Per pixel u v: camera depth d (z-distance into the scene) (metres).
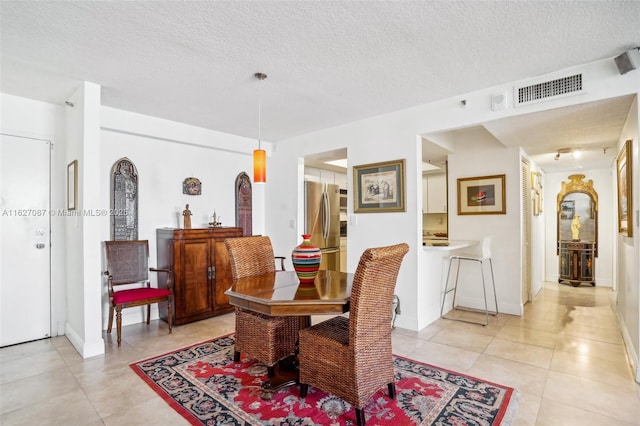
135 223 3.78
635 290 2.54
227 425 1.85
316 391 2.23
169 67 2.56
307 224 4.97
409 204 3.47
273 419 1.91
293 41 2.19
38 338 3.22
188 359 2.73
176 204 4.17
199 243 3.82
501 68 2.59
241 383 2.33
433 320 3.74
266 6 1.81
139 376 2.43
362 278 1.81
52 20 1.93
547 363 2.62
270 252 3.02
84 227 2.78
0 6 1.79
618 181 3.52
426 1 1.77
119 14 1.88
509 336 3.23
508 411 1.97
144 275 3.61
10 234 3.11
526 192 4.54
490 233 4.21
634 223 2.58
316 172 6.05
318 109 3.54
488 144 4.25
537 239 5.34
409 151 3.48
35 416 1.95
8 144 3.10
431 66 2.55
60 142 3.38
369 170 3.79
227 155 4.73
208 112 3.63
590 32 2.07
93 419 1.92
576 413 1.95
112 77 2.74
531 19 1.94
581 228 5.92
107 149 3.62
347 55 2.38
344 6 1.81
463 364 2.61
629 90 2.35
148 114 3.70
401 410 1.99
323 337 2.01
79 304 2.91
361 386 1.84
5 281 3.07
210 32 2.07
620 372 2.46
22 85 2.89
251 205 5.00
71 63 2.48
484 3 1.79
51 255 3.31
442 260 4.03
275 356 2.38
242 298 2.10
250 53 2.34
